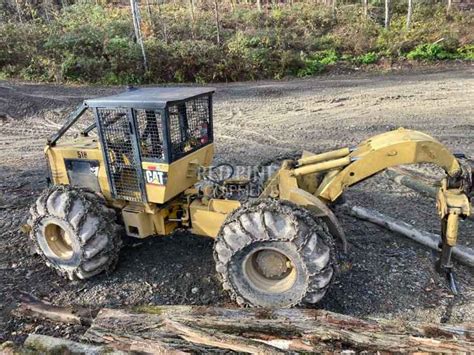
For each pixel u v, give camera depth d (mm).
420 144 4203
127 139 4727
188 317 3939
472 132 10234
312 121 11961
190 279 5051
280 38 19922
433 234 5574
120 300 4758
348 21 22625
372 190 7383
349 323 3756
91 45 18391
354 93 14688
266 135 10953
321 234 4148
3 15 23984
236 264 4316
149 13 22641
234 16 23547
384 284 4789
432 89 14508
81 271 4996
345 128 11148
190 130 4953
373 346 3479
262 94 15227
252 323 3793
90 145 5398
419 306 4438
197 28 21500
